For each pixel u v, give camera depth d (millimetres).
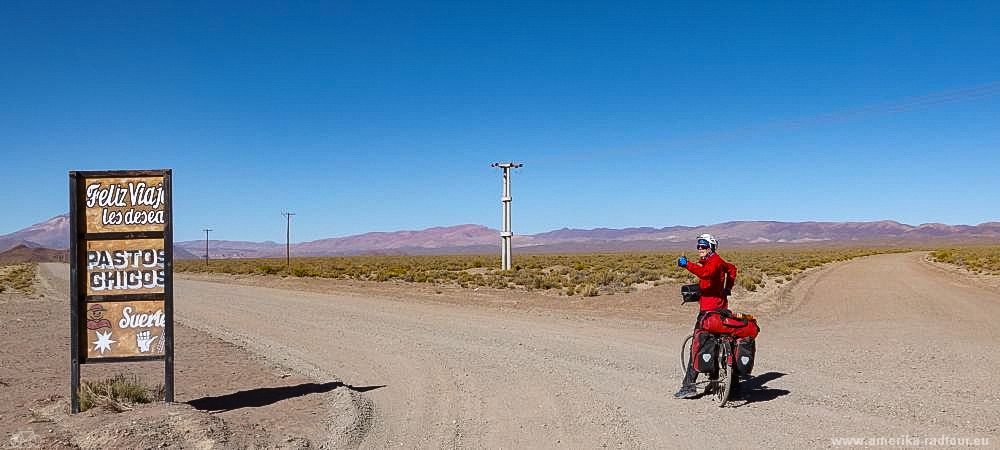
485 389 10336
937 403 8961
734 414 8500
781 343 15180
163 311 8836
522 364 12492
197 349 15531
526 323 19750
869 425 7895
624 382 10688
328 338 17234
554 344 15133
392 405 9453
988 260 64125
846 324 19281
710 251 9141
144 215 8711
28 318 23562
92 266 8695
